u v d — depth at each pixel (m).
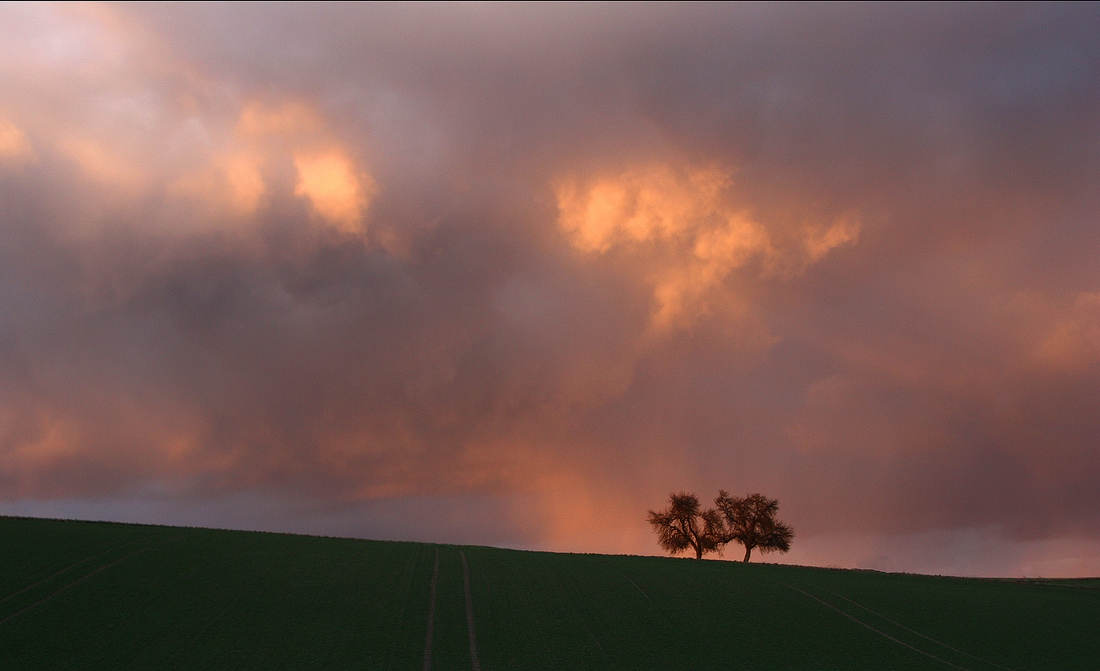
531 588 52.88
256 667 35.44
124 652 36.53
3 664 34.47
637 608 49.94
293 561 55.50
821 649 43.38
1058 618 52.00
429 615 44.91
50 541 55.50
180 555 54.53
